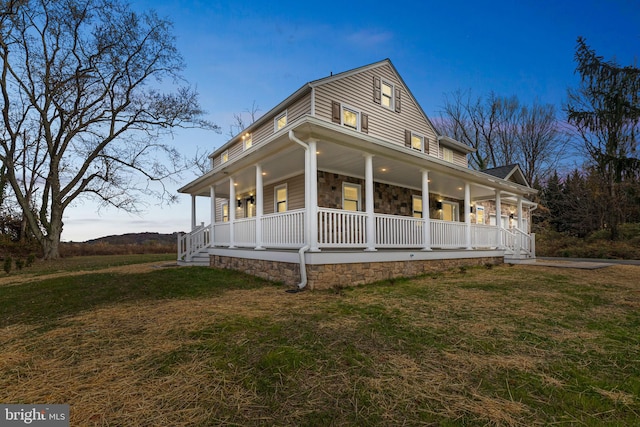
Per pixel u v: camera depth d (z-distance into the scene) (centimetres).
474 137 2580
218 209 1650
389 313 389
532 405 188
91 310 434
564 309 417
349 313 388
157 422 173
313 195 573
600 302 461
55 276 783
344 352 265
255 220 755
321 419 175
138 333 322
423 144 1335
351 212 638
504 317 375
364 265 634
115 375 228
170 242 2397
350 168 872
